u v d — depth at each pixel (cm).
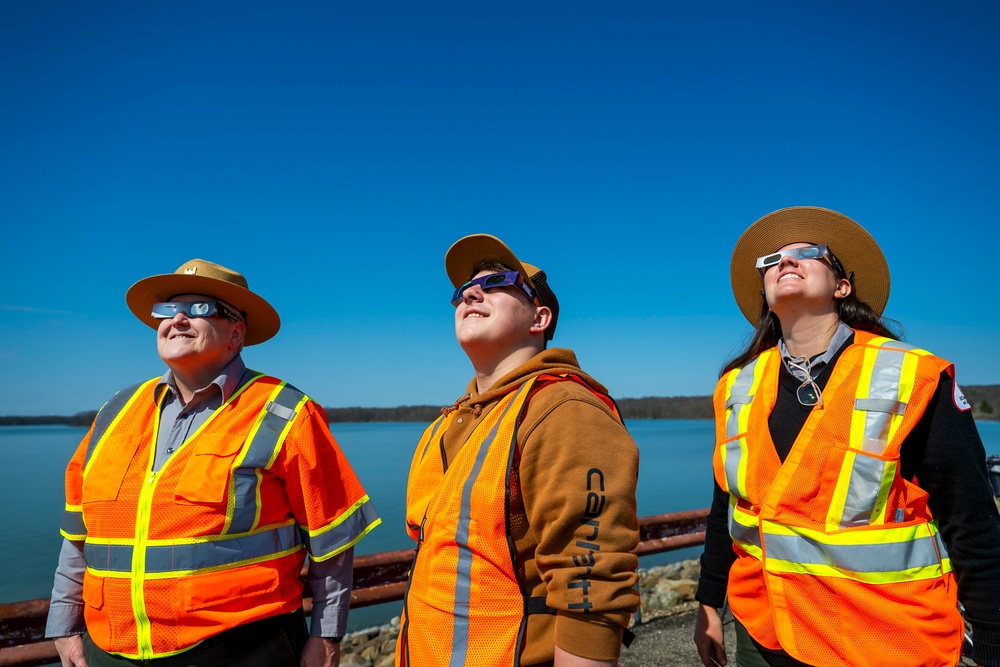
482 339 183
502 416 159
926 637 156
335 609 230
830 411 174
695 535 489
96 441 232
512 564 147
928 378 166
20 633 287
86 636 223
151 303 250
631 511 149
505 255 190
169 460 218
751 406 196
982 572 157
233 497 214
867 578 159
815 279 191
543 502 145
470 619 146
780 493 175
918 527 164
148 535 209
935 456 163
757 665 185
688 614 452
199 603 204
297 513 231
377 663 470
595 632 135
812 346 194
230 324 243
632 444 158
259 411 231
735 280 235
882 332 196
